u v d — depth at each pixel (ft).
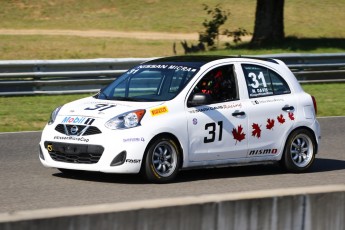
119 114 110.11
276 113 123.24
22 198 100.73
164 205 60.29
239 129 118.52
